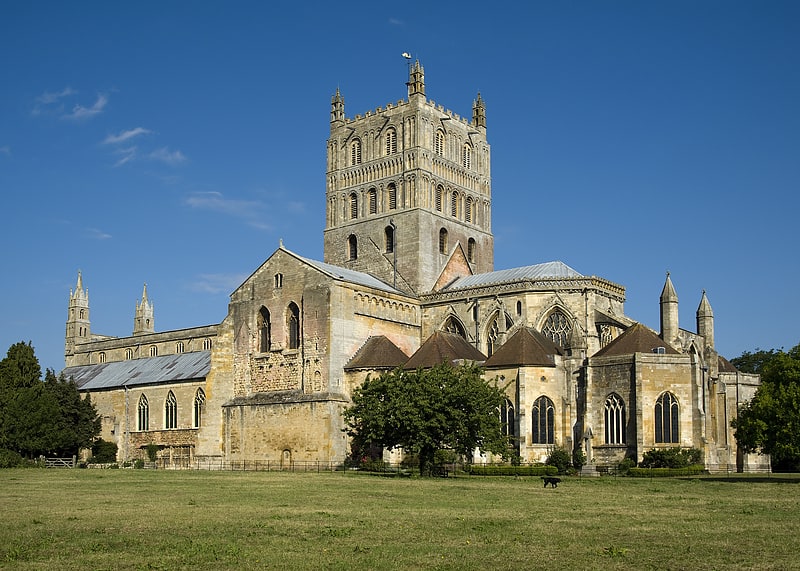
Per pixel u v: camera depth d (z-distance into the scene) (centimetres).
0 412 13325
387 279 14475
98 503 5588
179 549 3544
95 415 14912
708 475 9912
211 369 13388
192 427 14412
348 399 12225
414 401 9175
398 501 5866
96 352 19912
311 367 12344
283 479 8812
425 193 14462
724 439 12050
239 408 12962
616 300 13462
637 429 10462
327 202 15462
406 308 13712
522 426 11044
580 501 5975
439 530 4169
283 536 3928
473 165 15662
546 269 13825
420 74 14662
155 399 15050
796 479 9025
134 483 8012
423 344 12388
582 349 11338
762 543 3775
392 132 14850
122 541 3753
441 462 9869
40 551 3503
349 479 8800
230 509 5169
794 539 3900
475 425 9200
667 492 6956
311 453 12094
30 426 13312
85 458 14962
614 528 4291
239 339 13238
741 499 6194
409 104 14650
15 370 14188
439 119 14975
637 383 10525
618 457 10612
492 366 11438
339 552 3491
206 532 4050
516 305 13100
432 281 14388
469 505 5588
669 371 10625
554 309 12912
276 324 12925
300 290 12675
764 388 8725
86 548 3566
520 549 3588
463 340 13075
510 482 8388
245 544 3688
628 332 11519
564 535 4016
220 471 11412
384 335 13150
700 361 11162
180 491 6800
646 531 4172
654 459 10138
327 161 15588
